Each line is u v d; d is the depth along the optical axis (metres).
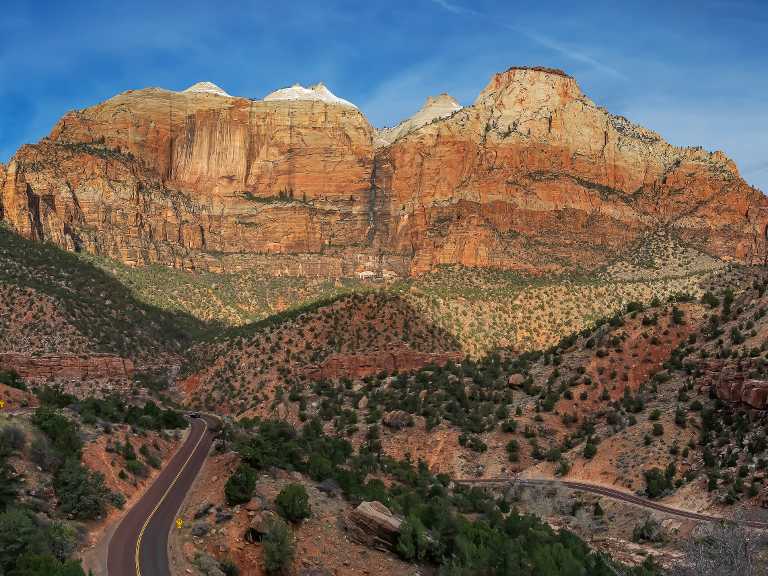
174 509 70.81
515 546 74.88
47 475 69.62
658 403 133.88
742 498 98.62
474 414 145.25
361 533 69.38
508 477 126.75
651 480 110.94
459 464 132.12
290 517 68.31
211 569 60.25
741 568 72.56
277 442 91.00
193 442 95.25
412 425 143.00
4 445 68.75
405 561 67.94
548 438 136.75
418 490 98.06
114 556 60.91
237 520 67.00
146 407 108.62
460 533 74.12
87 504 66.94
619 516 105.19
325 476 83.06
